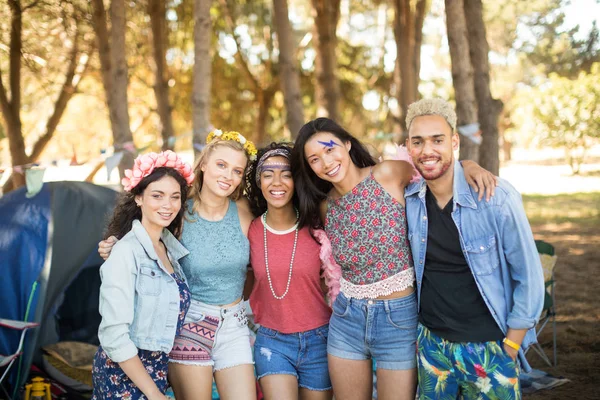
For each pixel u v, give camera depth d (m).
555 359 5.38
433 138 2.95
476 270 2.95
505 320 2.97
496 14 20.39
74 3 8.44
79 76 11.80
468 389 3.06
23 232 4.80
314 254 3.43
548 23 20.50
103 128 18.05
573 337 6.05
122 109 7.62
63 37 9.95
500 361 2.95
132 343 2.84
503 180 2.98
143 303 2.92
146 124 16.89
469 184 2.98
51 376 4.84
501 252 2.95
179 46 13.00
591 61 20.61
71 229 4.97
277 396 3.40
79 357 4.98
